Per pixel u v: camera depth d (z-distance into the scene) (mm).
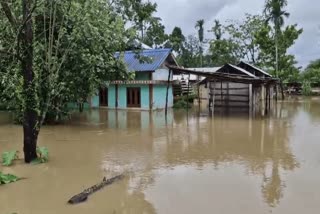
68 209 8383
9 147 15281
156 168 11898
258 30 55531
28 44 11711
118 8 23422
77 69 19328
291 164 12414
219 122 23734
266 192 9492
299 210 8297
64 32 16406
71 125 21797
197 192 9508
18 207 8500
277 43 54312
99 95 34062
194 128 20953
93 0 19016
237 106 33875
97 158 13273
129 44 24516
